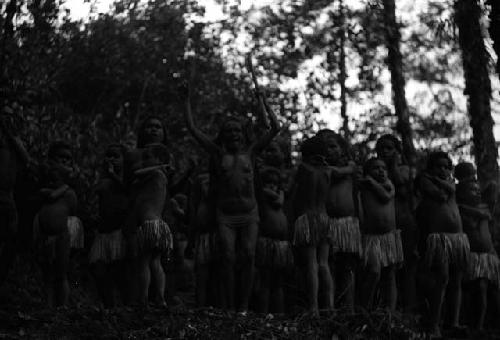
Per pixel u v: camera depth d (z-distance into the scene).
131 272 9.19
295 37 17.19
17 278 11.88
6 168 9.09
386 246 9.48
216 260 9.20
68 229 9.19
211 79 20.28
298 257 9.27
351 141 16.12
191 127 9.36
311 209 9.10
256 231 9.09
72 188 9.42
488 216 10.16
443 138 16.27
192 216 10.10
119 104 20.84
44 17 15.29
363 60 15.93
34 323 7.82
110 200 9.42
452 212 9.56
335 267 9.52
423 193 9.69
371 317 8.62
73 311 8.09
